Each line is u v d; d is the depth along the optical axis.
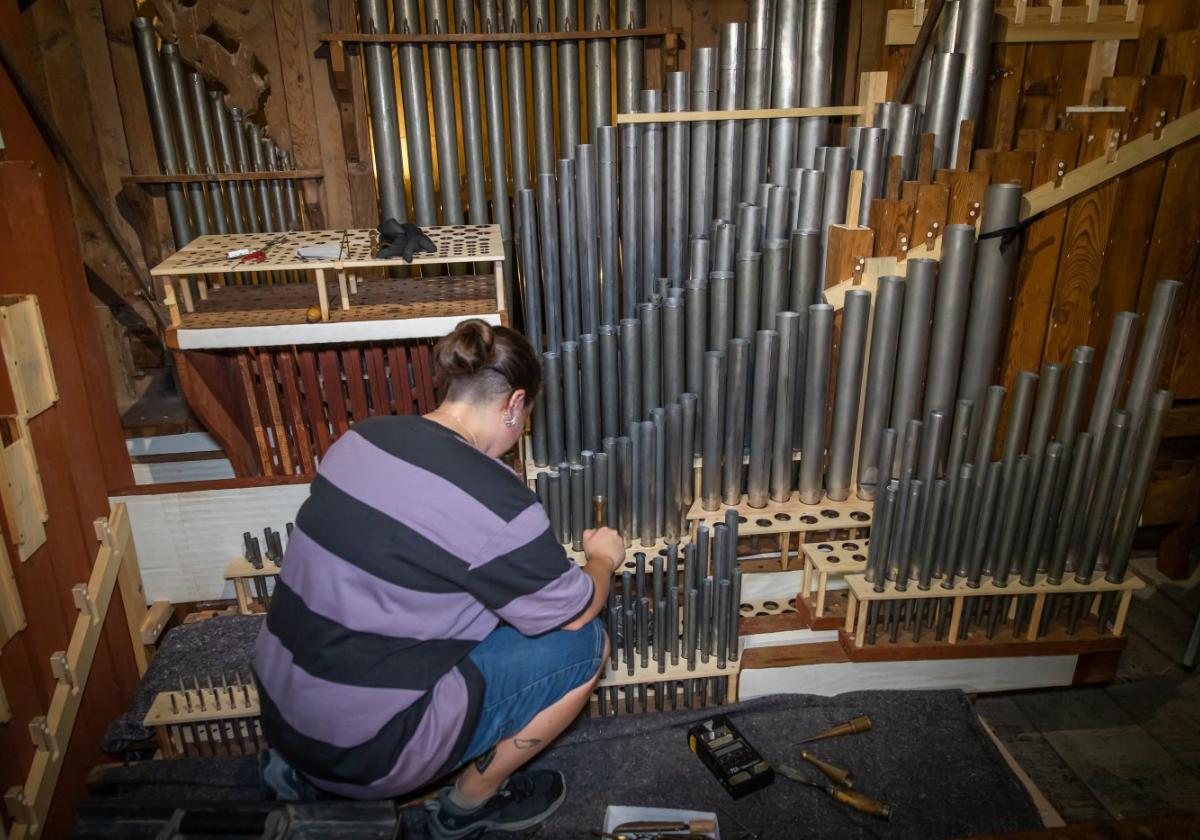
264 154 2.77
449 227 2.40
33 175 1.96
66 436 2.03
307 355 2.19
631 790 1.84
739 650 2.11
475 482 1.35
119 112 2.74
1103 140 2.12
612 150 2.39
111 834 1.44
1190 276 2.42
